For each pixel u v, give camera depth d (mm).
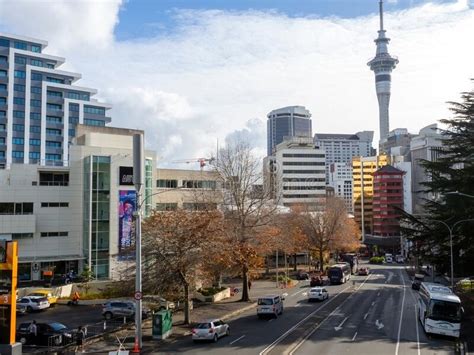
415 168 181500
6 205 67438
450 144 55875
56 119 142000
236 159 60562
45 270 65875
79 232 70438
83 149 71250
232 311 49625
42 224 68750
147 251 41594
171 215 42906
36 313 50438
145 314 45812
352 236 104750
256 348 32312
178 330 39562
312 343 33844
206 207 54406
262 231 59688
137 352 30672
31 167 69312
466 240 52406
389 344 33531
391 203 171500
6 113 133500
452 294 38562
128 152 73438
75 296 55219
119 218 68375
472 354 30375
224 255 47000
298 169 182500
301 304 55750
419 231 56688
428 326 35875
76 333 35219
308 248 97500
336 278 78875
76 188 70750
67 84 145375
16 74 135625
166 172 92125
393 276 95688
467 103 54656
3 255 30797
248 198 62188
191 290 49281
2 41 135250
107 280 64125
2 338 30500
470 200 50875
